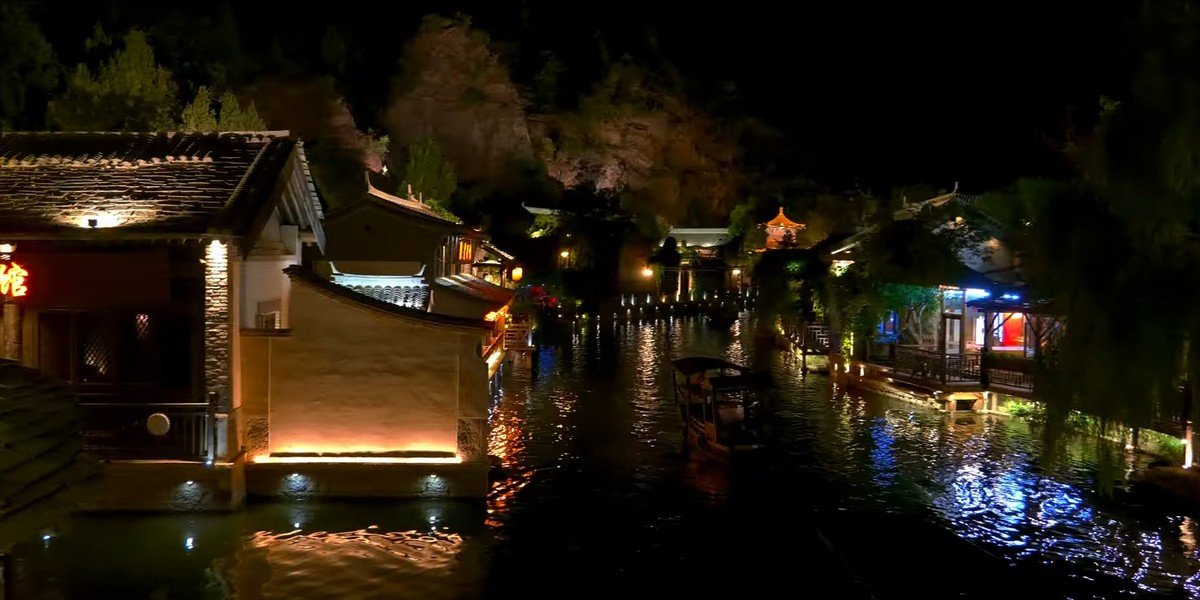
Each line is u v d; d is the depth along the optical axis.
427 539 15.65
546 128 99.38
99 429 16.09
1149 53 11.59
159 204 16.31
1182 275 11.33
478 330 17.23
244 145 18.75
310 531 15.73
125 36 35.72
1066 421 12.92
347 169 45.09
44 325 16.09
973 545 15.24
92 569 13.91
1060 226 12.79
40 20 38.19
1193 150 11.10
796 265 48.19
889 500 18.70
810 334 42.62
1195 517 17.47
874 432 25.28
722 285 87.88
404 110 74.31
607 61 109.06
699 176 113.75
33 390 7.86
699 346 49.47
